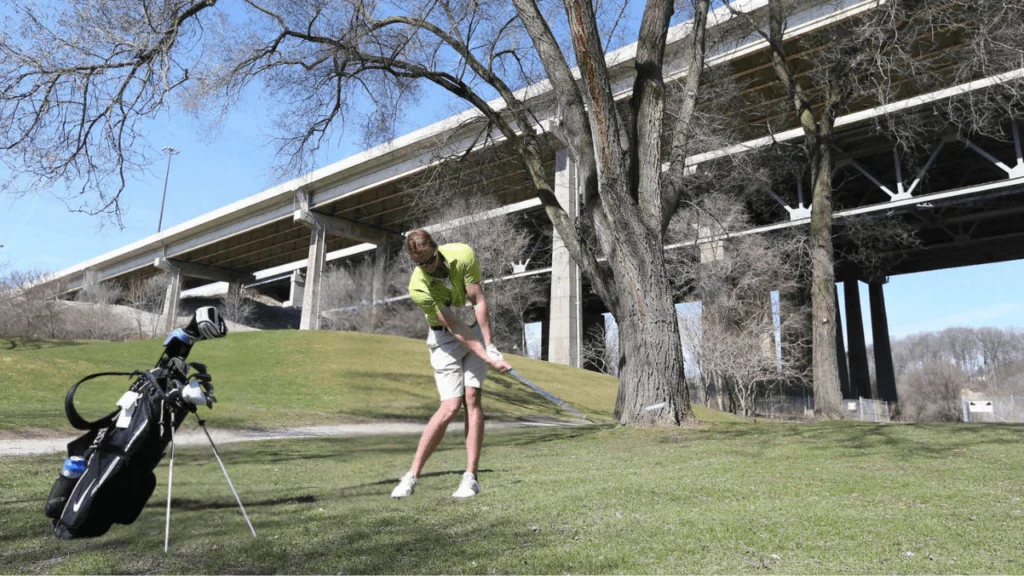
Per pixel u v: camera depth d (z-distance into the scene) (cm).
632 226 967
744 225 3091
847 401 4088
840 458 602
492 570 231
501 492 402
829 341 1627
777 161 2638
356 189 5034
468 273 396
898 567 230
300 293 8238
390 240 5903
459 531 292
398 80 1340
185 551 262
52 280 5272
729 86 1688
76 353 2120
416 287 388
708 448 730
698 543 267
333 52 1262
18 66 923
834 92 1680
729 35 1705
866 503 357
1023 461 549
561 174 3784
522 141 1202
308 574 229
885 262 5028
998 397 7600
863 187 4241
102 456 285
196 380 299
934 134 3181
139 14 1002
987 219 4247
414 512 338
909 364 8544
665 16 1021
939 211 3947
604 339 4831
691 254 3014
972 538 273
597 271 1070
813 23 2531
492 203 3394
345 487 430
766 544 265
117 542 278
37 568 238
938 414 7350
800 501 364
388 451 702
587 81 924
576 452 736
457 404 400
